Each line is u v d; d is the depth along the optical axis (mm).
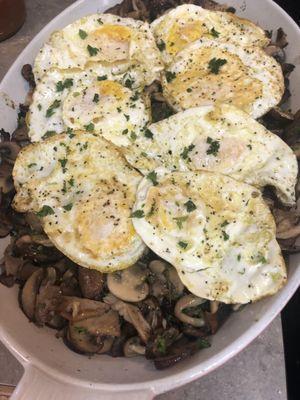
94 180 232
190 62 268
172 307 219
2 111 282
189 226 214
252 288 203
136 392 185
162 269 220
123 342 215
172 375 188
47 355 205
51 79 271
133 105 256
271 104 251
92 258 218
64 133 247
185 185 225
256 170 230
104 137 249
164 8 312
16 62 291
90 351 211
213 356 189
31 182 240
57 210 228
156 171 230
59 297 221
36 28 376
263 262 205
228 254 211
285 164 229
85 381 188
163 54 282
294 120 253
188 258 210
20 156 246
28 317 222
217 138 236
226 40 275
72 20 309
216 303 211
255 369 229
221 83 257
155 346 205
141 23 287
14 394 184
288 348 250
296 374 244
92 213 222
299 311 257
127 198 226
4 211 250
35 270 234
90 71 271
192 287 207
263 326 192
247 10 302
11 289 232
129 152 242
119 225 219
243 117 238
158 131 244
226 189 223
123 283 220
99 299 223
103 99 258
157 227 213
